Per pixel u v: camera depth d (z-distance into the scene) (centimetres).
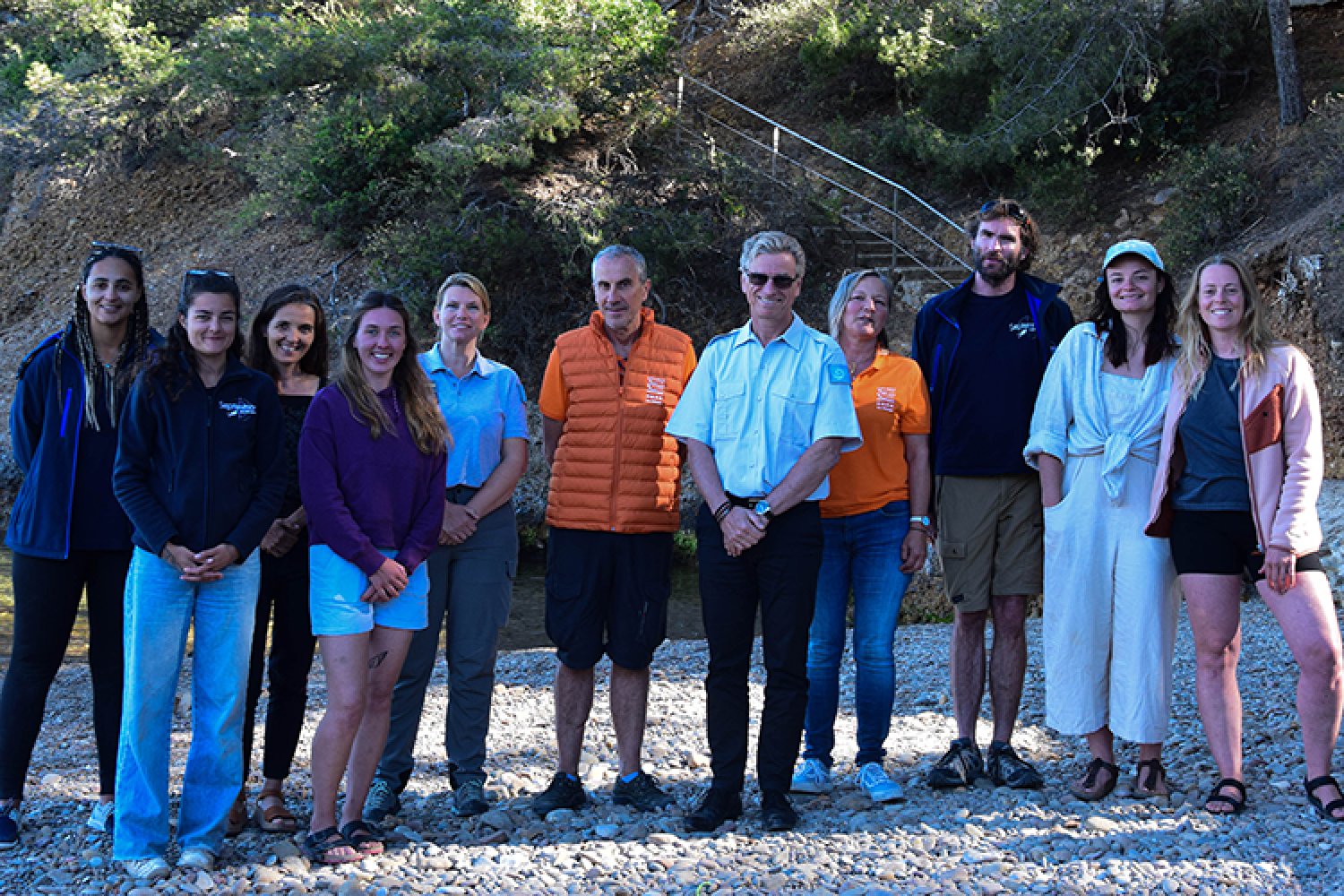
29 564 381
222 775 363
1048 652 425
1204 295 393
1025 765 443
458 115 1881
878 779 434
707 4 2536
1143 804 409
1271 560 384
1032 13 1727
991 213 451
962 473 446
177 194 2322
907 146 1928
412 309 1672
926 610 1049
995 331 451
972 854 358
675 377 433
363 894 330
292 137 1972
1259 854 353
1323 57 1736
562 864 358
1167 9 1744
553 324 1741
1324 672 387
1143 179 1734
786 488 387
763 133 2134
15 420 392
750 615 405
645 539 425
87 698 703
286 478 370
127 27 2283
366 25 1775
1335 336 1239
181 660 357
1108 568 415
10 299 2262
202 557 346
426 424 379
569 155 1941
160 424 352
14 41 2486
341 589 358
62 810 417
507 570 450
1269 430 386
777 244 399
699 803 442
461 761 437
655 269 1683
